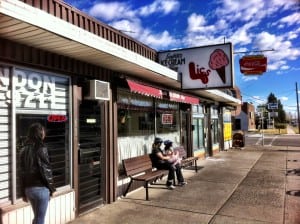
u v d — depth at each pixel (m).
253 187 8.55
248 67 16.84
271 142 29.23
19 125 5.12
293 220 5.87
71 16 6.27
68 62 6.11
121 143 8.16
